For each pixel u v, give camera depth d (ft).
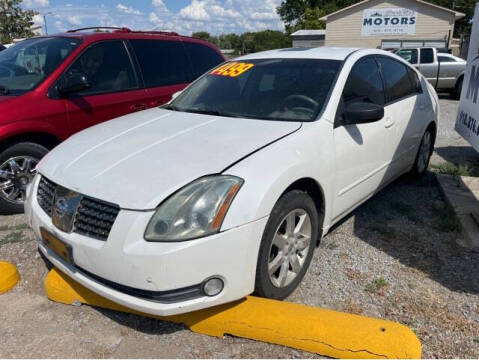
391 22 87.81
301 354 7.86
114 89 16.01
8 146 13.76
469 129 15.98
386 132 12.49
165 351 8.02
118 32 16.88
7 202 14.10
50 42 16.24
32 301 9.58
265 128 9.71
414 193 15.55
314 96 10.73
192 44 19.49
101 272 7.72
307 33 116.67
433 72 45.19
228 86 12.30
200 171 7.93
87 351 8.05
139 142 9.45
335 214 10.73
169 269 7.22
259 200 7.85
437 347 7.93
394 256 11.14
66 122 14.52
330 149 9.91
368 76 12.39
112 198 7.64
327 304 9.18
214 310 8.41
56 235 8.34
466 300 9.30
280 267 9.05
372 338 7.59
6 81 14.88
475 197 14.46
